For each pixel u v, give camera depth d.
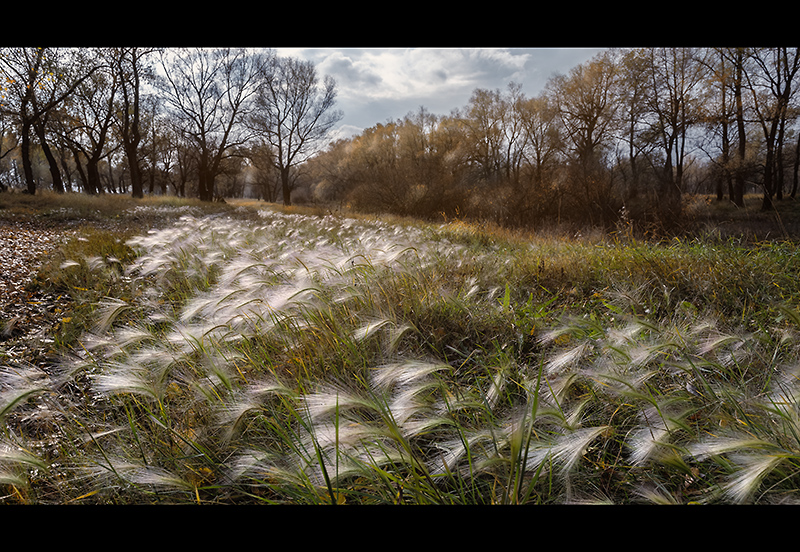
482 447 1.61
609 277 4.11
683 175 28.28
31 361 3.21
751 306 3.21
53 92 23.78
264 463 1.70
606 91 26.55
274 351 2.75
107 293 4.69
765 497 1.52
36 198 18.52
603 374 1.78
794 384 1.79
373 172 29.03
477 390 2.28
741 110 22.38
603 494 1.63
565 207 19.09
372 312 2.97
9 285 5.34
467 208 22.77
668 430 1.56
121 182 57.62
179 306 4.03
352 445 1.53
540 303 3.69
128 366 2.12
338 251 4.27
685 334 2.45
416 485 1.53
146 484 1.82
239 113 35.44
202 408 2.24
